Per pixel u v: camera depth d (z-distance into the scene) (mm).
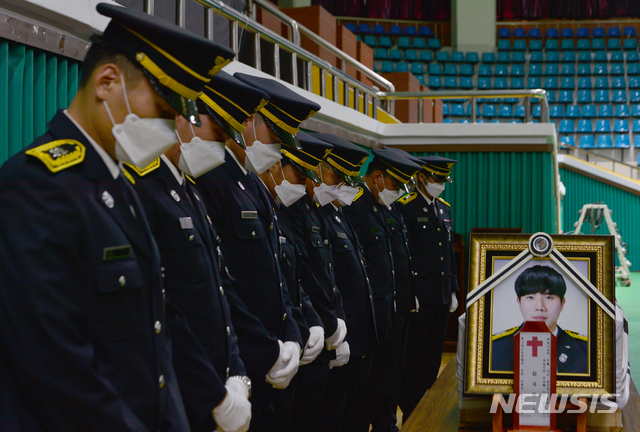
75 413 1000
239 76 2186
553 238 1608
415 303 3791
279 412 2170
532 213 5559
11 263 985
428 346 4410
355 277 2930
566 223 12758
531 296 1596
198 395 1419
